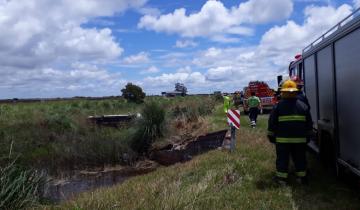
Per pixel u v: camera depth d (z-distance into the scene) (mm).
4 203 8398
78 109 34375
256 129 19375
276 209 7473
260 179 9461
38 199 9812
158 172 12156
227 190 8562
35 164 17859
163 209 7176
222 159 11742
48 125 24500
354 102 7531
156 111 20469
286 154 9070
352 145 7750
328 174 9953
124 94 46000
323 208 7516
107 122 26891
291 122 8938
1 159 10984
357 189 8633
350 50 7684
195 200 7613
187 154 16266
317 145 11156
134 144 20125
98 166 18984
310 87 11859
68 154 19266
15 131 22734
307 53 11961
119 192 9375
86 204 8117
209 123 21359
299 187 8898
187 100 34094
